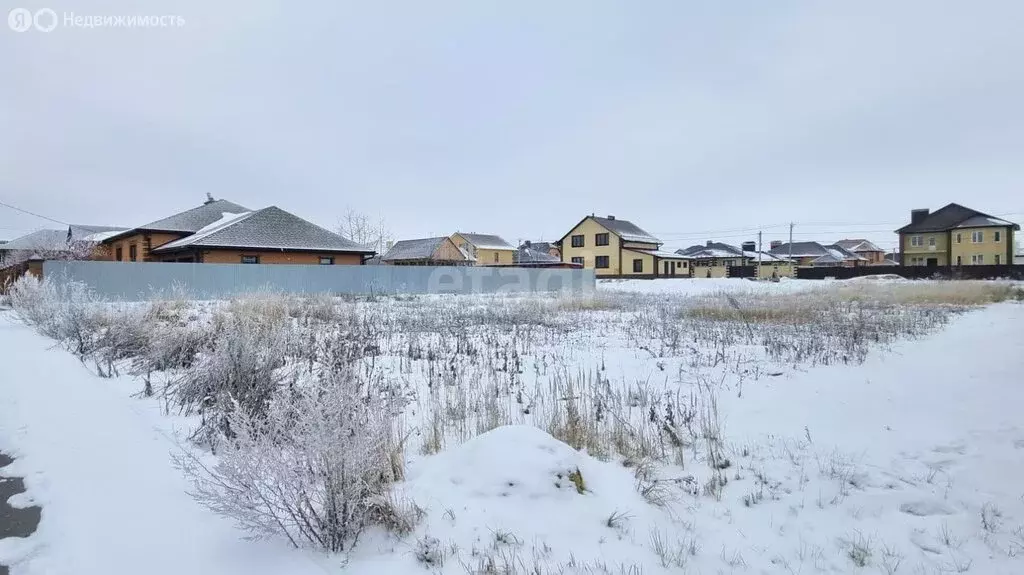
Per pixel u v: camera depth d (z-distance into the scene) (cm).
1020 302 1755
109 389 596
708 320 1266
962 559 287
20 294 1259
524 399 578
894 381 644
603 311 1539
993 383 606
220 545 277
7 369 683
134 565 257
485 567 262
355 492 279
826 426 496
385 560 268
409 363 743
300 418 294
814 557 291
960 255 4916
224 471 261
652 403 546
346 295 2089
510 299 1970
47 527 291
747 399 589
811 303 1627
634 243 5403
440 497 322
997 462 395
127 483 348
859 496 358
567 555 277
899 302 1716
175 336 724
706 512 342
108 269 1967
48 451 403
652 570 272
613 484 356
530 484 323
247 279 2258
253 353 522
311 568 259
